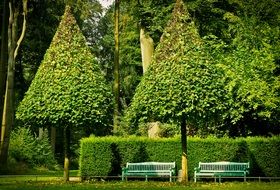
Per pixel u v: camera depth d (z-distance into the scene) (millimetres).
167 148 17625
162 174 16500
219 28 26000
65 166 16312
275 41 19391
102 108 15852
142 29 25453
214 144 17250
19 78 29484
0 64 22922
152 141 17750
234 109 18391
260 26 20906
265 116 18641
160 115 14875
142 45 25375
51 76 15750
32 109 15633
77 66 15891
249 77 18547
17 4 22141
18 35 26219
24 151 26250
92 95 15734
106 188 13172
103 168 17188
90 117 15594
